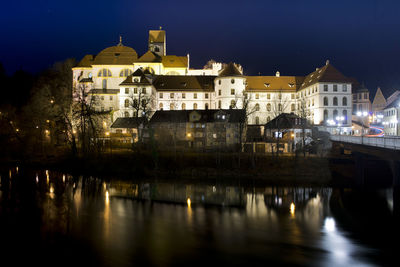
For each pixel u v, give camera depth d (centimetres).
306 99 10462
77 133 8662
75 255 2686
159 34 13288
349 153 7050
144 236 3133
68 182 5528
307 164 6288
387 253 2819
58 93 9781
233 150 7275
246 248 2878
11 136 8388
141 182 5612
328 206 4316
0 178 5753
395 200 4631
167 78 10931
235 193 4956
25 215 3725
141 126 8381
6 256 2659
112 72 11212
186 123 8081
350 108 9638
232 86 10062
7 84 10875
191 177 6019
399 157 3941
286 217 3831
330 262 2620
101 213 3853
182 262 2577
